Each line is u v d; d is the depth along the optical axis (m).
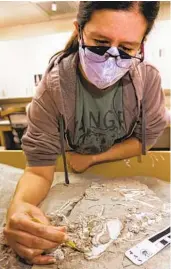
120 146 0.79
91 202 0.62
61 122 0.64
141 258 0.44
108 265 0.44
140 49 0.58
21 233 0.45
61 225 0.54
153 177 0.78
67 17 2.43
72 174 0.83
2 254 0.50
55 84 0.61
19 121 2.22
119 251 0.46
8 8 2.12
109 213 0.57
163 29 2.04
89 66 0.56
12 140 2.49
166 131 1.88
